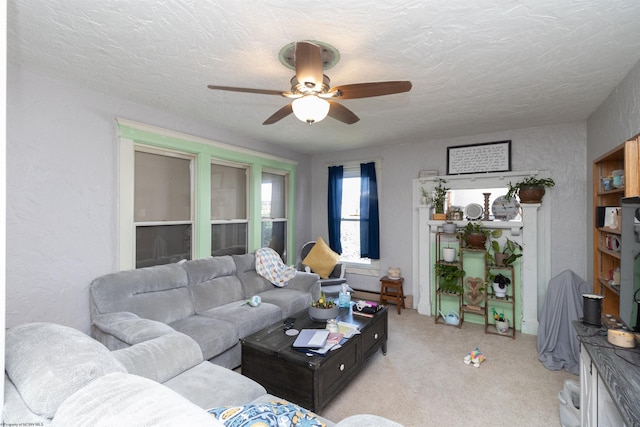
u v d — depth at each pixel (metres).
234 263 3.45
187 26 1.61
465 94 2.51
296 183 4.88
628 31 1.63
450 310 3.90
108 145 2.54
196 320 2.57
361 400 2.16
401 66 2.04
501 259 3.46
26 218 2.09
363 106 2.79
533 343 3.13
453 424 1.92
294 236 4.79
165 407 0.74
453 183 3.92
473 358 2.69
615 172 2.16
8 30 1.63
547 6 1.44
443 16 1.52
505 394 2.24
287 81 2.29
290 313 3.15
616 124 2.33
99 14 1.51
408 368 2.61
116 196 2.60
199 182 3.30
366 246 4.57
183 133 3.07
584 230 3.22
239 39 1.74
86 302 2.39
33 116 2.12
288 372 1.95
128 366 1.49
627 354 1.43
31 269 2.12
